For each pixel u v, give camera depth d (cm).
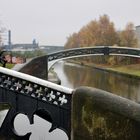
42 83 1013
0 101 1102
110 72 6681
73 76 5969
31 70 3341
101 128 803
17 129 1375
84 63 10250
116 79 5312
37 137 1320
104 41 8231
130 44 7862
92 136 830
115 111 764
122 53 4941
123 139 748
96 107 813
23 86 1061
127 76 5556
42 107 1034
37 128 1408
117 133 761
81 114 859
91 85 4447
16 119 1515
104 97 801
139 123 709
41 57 4009
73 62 12756
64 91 973
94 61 9244
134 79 5191
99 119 806
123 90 3991
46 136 1346
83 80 5169
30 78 1034
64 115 991
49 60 4362
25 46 16838
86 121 845
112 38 8231
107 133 786
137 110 727
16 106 1079
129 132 732
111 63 7838
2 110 1627
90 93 834
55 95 1004
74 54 4716
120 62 7731
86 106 841
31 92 1049
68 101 974
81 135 866
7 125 1099
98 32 8456
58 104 998
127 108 746
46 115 1202
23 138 1114
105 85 4459
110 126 778
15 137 1102
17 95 1074
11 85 1080
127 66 7300
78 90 871
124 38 7900
